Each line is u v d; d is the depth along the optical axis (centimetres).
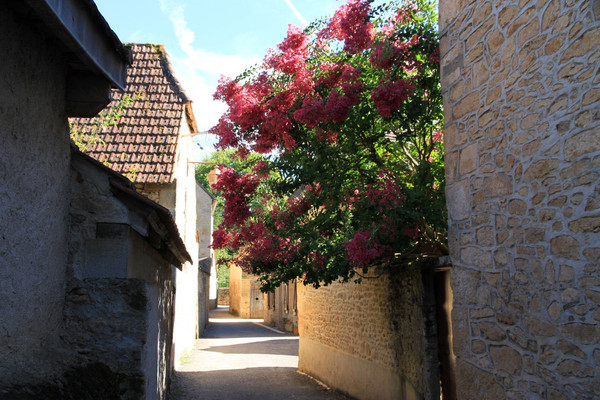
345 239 764
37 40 389
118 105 1198
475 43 453
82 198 485
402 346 789
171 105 1230
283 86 689
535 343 372
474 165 453
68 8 339
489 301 431
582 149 329
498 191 419
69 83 464
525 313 384
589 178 322
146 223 500
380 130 675
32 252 390
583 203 327
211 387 1088
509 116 404
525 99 385
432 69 614
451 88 493
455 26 487
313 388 1143
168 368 898
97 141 1127
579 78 332
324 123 659
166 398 850
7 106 342
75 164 488
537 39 371
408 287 763
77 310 470
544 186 363
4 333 344
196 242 1986
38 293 404
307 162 693
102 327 470
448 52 499
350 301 1052
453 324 492
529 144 380
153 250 638
